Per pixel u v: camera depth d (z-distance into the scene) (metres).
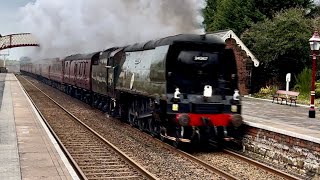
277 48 29.91
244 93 30.19
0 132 13.91
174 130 13.34
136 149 12.83
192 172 9.97
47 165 9.31
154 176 9.04
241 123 12.63
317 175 9.88
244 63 29.77
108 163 10.84
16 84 48.53
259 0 35.66
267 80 32.50
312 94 17.28
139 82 15.20
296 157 10.64
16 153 10.54
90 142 13.93
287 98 23.97
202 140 13.83
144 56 15.16
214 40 13.20
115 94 19.30
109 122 19.06
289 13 30.92
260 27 31.83
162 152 12.39
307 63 30.84
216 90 13.09
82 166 10.47
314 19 32.31
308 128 13.50
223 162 11.36
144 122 15.84
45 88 45.28
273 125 12.80
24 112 20.34
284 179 9.57
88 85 26.03
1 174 8.45
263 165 10.48
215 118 12.55
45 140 12.46
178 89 12.41
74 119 19.34
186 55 12.95
